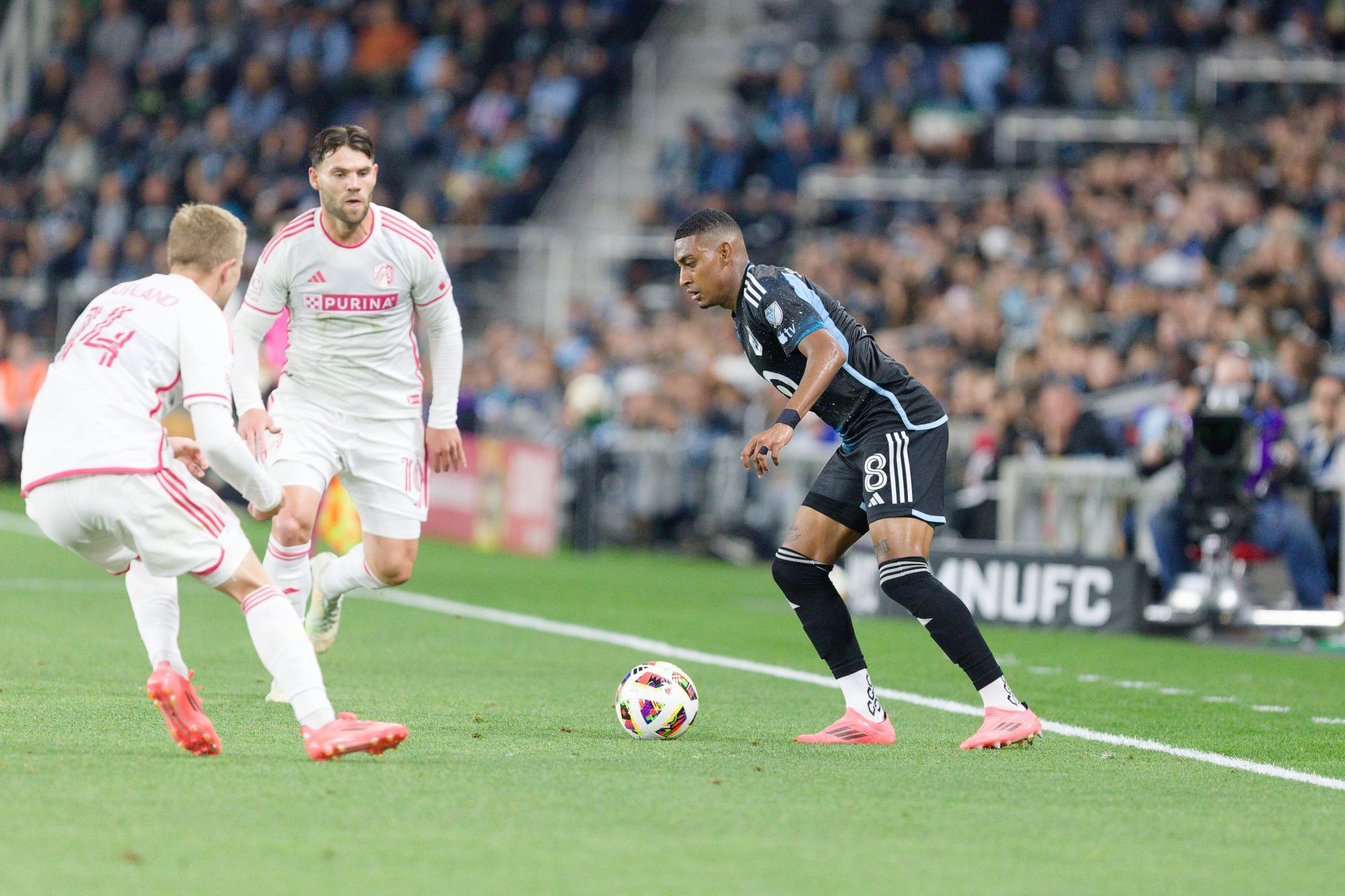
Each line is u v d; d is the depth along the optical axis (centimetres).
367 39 8319
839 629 1934
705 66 8019
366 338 2075
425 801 1445
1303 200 5538
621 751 1775
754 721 2088
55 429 1576
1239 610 3419
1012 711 1900
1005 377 4850
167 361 1593
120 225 7769
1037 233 5894
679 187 7131
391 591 3872
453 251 7181
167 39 8650
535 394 6025
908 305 5784
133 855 1209
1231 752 1944
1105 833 1426
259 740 1758
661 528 5634
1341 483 3694
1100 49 6994
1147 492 3941
